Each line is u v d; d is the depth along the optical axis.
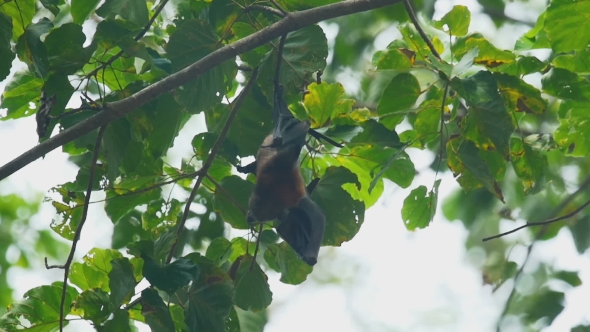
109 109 10.05
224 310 10.52
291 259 12.00
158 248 10.82
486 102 10.92
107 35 10.98
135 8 11.09
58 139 9.78
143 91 10.23
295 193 11.30
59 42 10.87
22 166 9.55
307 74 12.09
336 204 11.60
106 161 11.60
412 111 11.44
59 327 10.08
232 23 11.85
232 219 12.00
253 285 11.72
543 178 12.06
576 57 11.99
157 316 9.98
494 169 11.86
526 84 11.25
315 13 10.92
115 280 9.97
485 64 11.66
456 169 11.97
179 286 9.84
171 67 11.36
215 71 11.30
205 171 11.36
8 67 10.81
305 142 11.42
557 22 11.48
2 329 10.31
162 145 11.51
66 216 12.02
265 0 11.85
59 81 10.73
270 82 11.77
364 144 11.32
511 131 10.93
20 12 11.06
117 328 10.03
